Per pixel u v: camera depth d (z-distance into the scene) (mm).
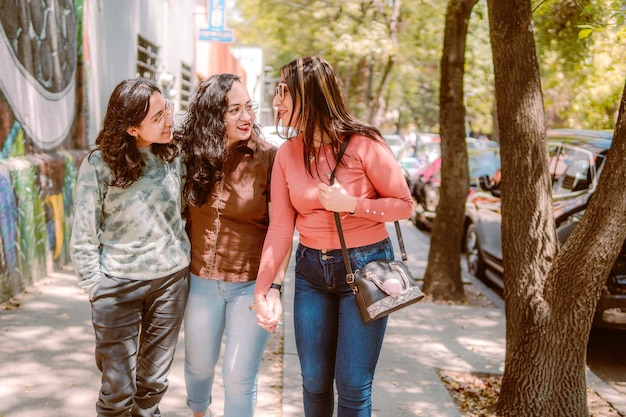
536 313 3953
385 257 2902
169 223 2982
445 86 7387
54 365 4559
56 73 7594
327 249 2857
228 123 3014
